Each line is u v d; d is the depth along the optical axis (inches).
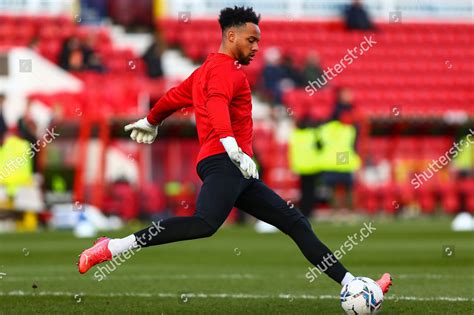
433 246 2150.6
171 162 3393.2
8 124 3459.6
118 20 4092.0
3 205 2977.4
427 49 4370.1
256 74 3905.0
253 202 940.0
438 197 3663.9
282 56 3981.3
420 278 1437.0
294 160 3061.0
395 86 4222.4
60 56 3777.1
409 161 3811.5
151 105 3331.7
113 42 4060.0
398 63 4293.8
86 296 1194.0
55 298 1171.9
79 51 3646.7
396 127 3806.6
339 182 3157.0
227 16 924.0
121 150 3412.9
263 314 1002.1
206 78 912.3
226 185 903.1
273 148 3486.7
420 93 4242.1
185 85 973.8
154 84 3467.0
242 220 3344.0
